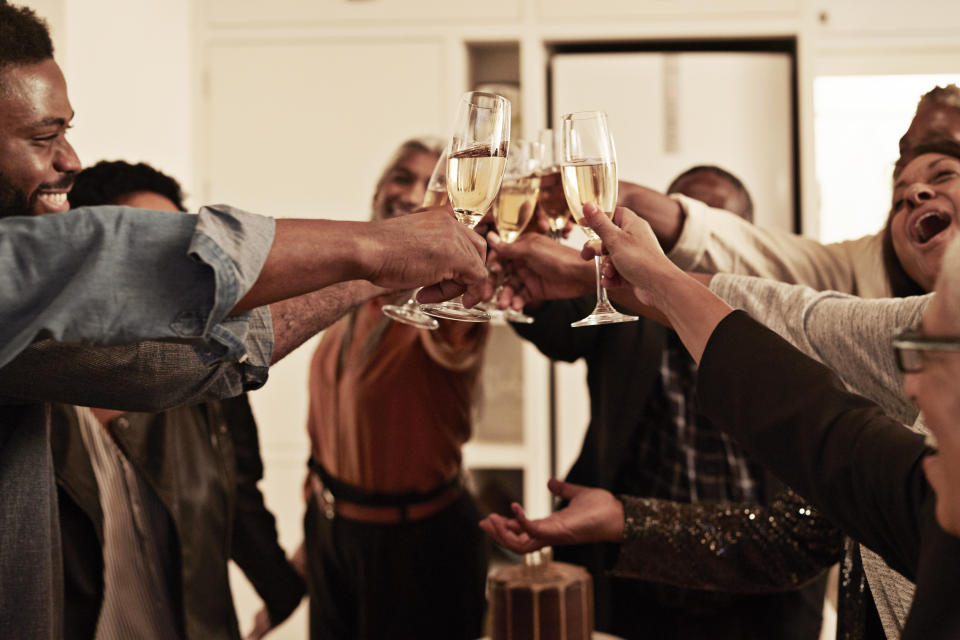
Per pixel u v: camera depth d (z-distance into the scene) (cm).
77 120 206
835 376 70
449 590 184
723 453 146
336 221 73
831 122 306
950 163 106
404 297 115
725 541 108
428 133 268
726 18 260
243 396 160
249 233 67
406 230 76
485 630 205
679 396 149
